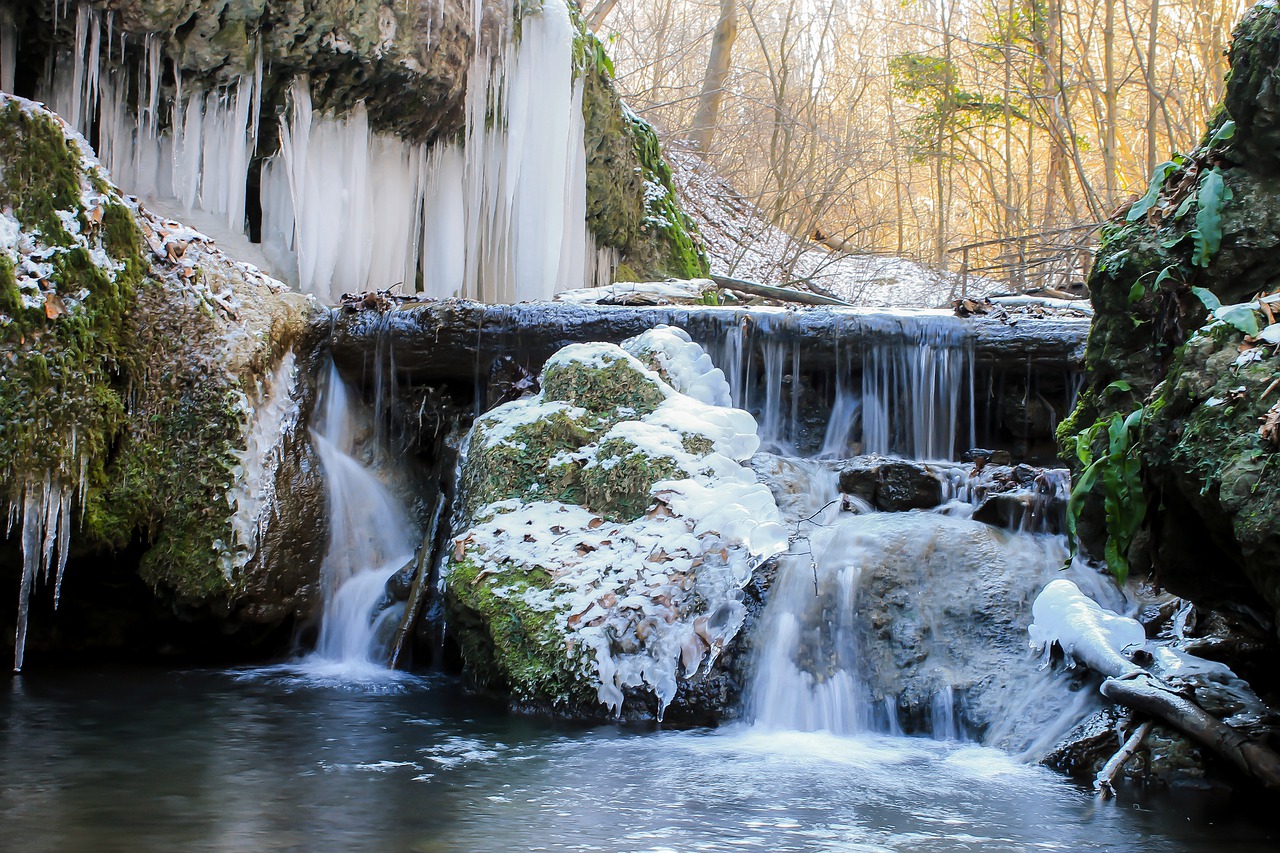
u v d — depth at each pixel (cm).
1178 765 424
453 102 1003
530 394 718
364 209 965
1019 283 1441
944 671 512
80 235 632
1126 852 346
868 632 531
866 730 508
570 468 620
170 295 664
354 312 746
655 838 349
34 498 597
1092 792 414
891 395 726
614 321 733
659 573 550
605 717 524
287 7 841
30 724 491
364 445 745
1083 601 508
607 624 536
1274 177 471
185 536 652
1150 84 1530
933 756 465
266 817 362
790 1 2084
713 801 393
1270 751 404
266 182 922
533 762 443
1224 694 443
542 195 1049
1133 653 477
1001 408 720
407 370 741
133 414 646
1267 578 355
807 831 361
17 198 622
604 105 1214
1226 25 1608
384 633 674
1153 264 493
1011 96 1825
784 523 608
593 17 1870
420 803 383
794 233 1877
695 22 2425
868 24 2258
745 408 734
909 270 1827
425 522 739
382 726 501
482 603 564
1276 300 392
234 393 670
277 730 489
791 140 2022
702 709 525
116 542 635
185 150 849
